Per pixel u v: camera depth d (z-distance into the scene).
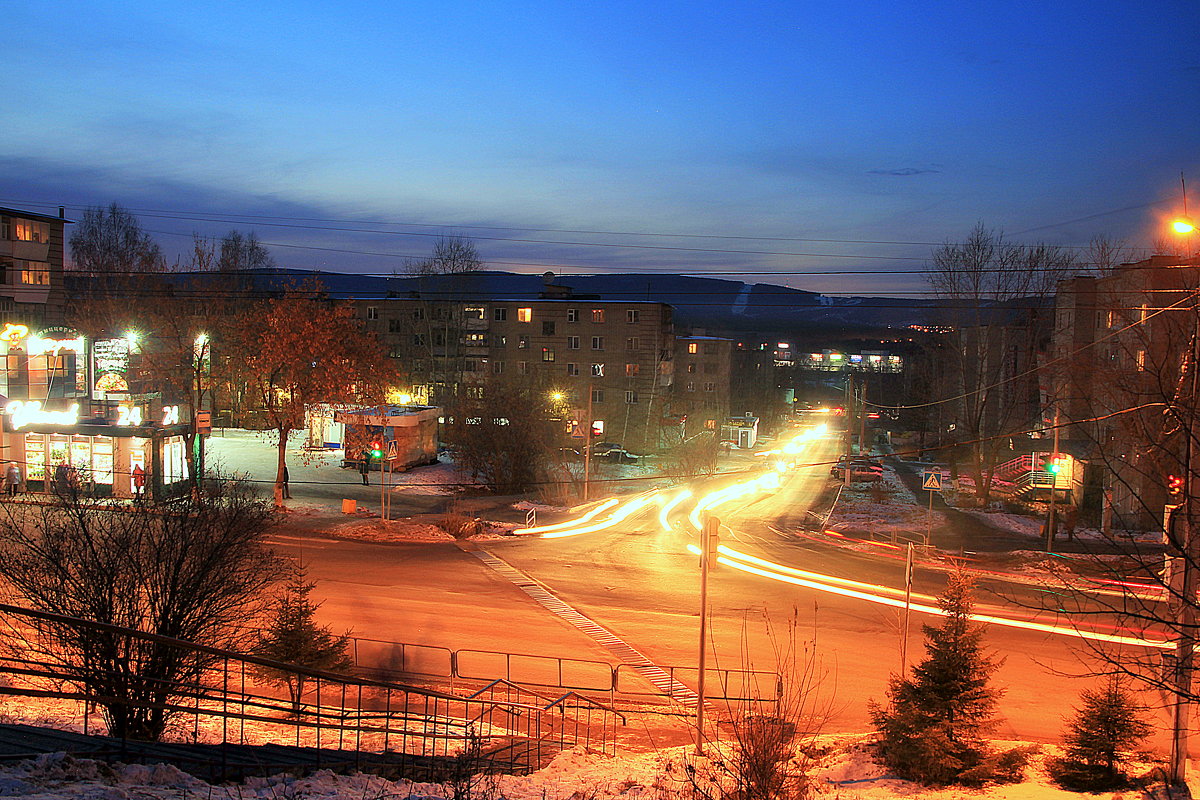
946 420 68.62
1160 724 17.16
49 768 7.70
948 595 14.24
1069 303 48.91
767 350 109.31
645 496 49.75
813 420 112.38
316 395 39.88
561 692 19.27
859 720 17.95
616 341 76.69
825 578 29.72
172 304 48.44
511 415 48.91
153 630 12.70
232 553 15.96
